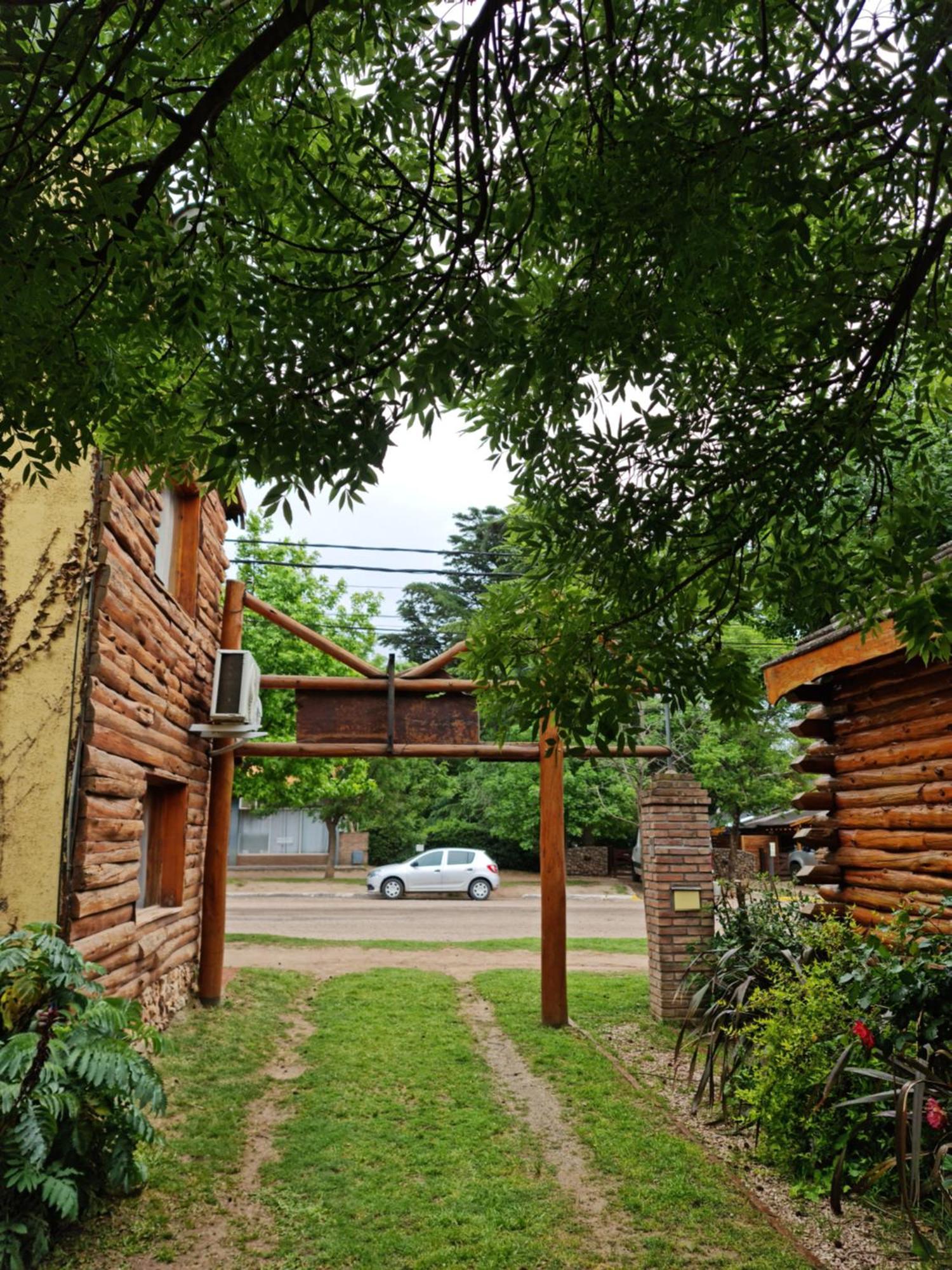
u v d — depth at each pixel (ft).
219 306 9.27
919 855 17.49
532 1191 14.43
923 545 10.29
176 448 9.82
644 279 8.86
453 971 34.42
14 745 15.98
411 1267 12.07
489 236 8.98
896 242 7.94
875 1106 13.71
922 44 6.89
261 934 43.19
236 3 8.88
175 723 24.11
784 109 7.70
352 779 63.52
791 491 10.21
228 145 9.57
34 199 7.39
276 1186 14.61
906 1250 11.92
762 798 62.44
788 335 9.19
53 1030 12.08
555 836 26.78
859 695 19.93
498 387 10.47
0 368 8.43
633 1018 26.48
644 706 58.44
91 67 7.62
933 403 11.07
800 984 16.43
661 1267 11.90
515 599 12.62
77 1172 11.58
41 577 16.57
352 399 8.02
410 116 9.32
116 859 18.29
